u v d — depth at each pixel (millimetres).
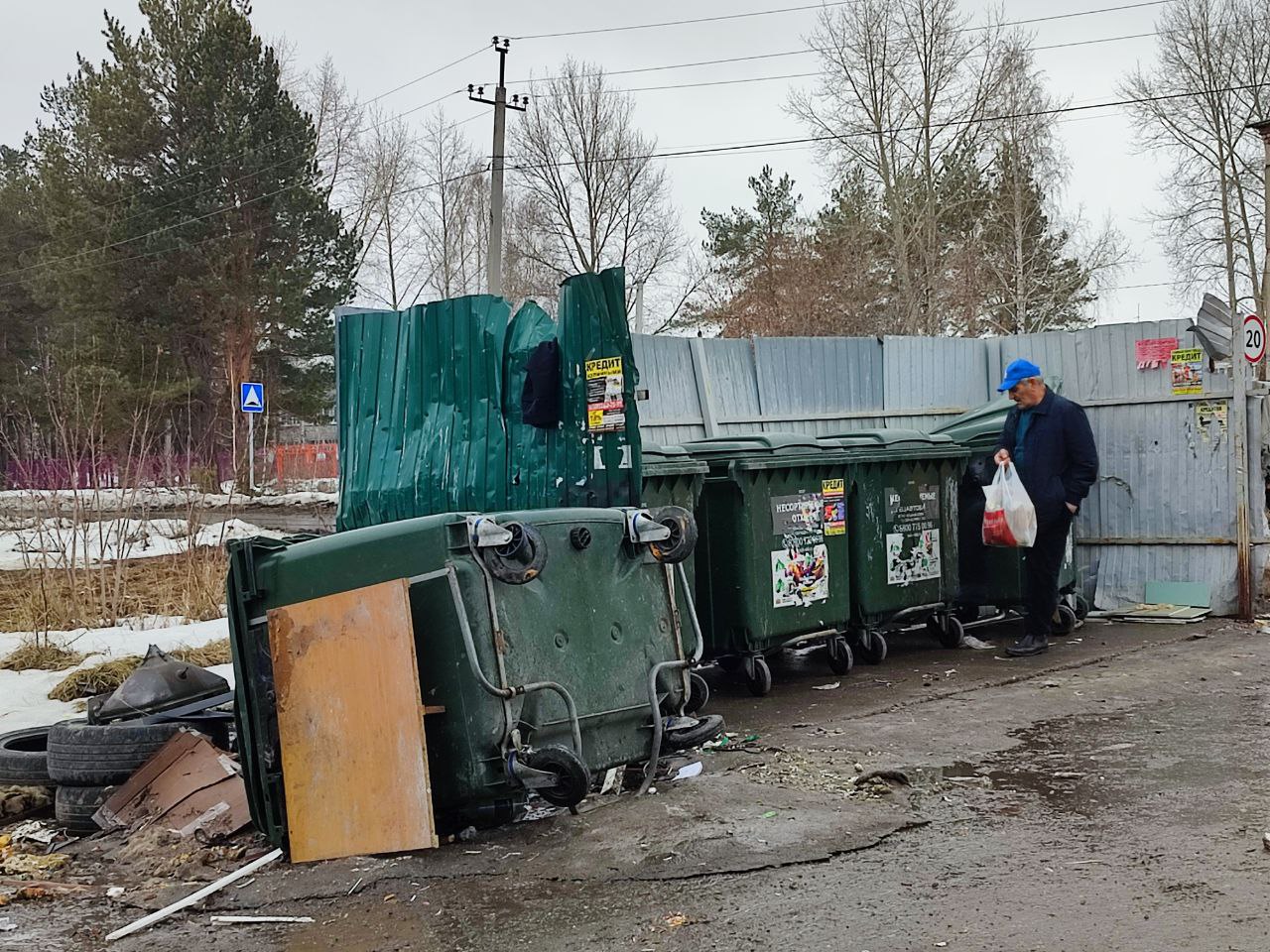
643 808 5203
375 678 4734
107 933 4352
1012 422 9164
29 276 43312
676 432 10188
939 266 38969
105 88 37125
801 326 41750
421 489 8781
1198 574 10828
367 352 9281
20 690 8219
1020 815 5066
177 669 6191
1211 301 10812
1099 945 3654
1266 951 3529
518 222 49312
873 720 7039
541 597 4980
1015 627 10633
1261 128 28562
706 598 8117
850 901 4137
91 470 13031
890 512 9125
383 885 4539
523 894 4371
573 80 48125
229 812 5309
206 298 35938
